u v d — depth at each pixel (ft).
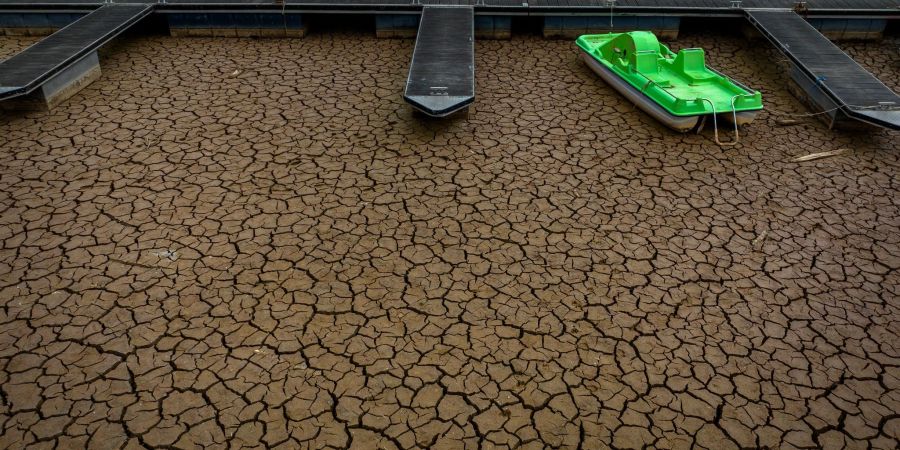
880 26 32.35
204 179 21.15
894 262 18.11
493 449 13.04
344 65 29.37
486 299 16.75
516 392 14.25
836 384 14.51
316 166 22.00
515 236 19.02
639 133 24.44
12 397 13.78
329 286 17.04
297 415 13.62
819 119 25.50
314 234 18.90
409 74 24.70
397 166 22.11
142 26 32.89
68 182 20.76
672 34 32.55
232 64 29.30
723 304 16.67
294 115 25.03
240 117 24.82
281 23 31.89
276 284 17.06
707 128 24.91
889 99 23.85
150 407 13.69
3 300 16.21
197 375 14.44
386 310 16.34
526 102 26.45
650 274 17.66
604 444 13.17
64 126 23.91
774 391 14.34
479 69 29.27
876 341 15.60
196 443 13.00
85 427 13.23
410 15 31.73
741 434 13.41
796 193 21.06
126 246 18.17
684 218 19.88
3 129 23.61
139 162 21.91
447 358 15.05
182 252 18.04
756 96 23.81
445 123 24.75
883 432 13.47
